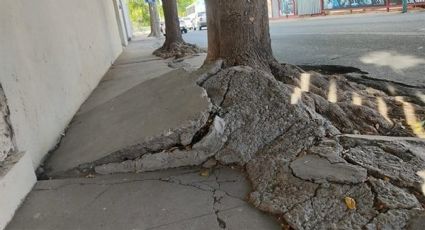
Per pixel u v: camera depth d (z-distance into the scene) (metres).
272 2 29.73
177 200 2.46
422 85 4.47
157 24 31.88
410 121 3.45
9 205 2.46
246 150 2.88
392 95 4.28
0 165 2.61
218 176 2.74
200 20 36.19
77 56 5.84
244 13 4.03
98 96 6.12
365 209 2.01
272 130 2.96
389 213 1.95
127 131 3.35
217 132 2.95
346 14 20.58
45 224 2.37
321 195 2.17
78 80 5.60
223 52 4.14
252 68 3.71
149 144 2.97
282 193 2.31
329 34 10.45
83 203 2.57
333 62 6.34
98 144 3.38
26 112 3.17
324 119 3.06
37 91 3.56
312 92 3.88
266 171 2.57
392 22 11.29
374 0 19.72
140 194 2.60
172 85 3.92
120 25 19.05
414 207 1.97
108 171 3.00
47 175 3.11
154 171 2.94
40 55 3.89
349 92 4.07
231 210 2.28
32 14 3.88
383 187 2.12
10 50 3.10
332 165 2.39
